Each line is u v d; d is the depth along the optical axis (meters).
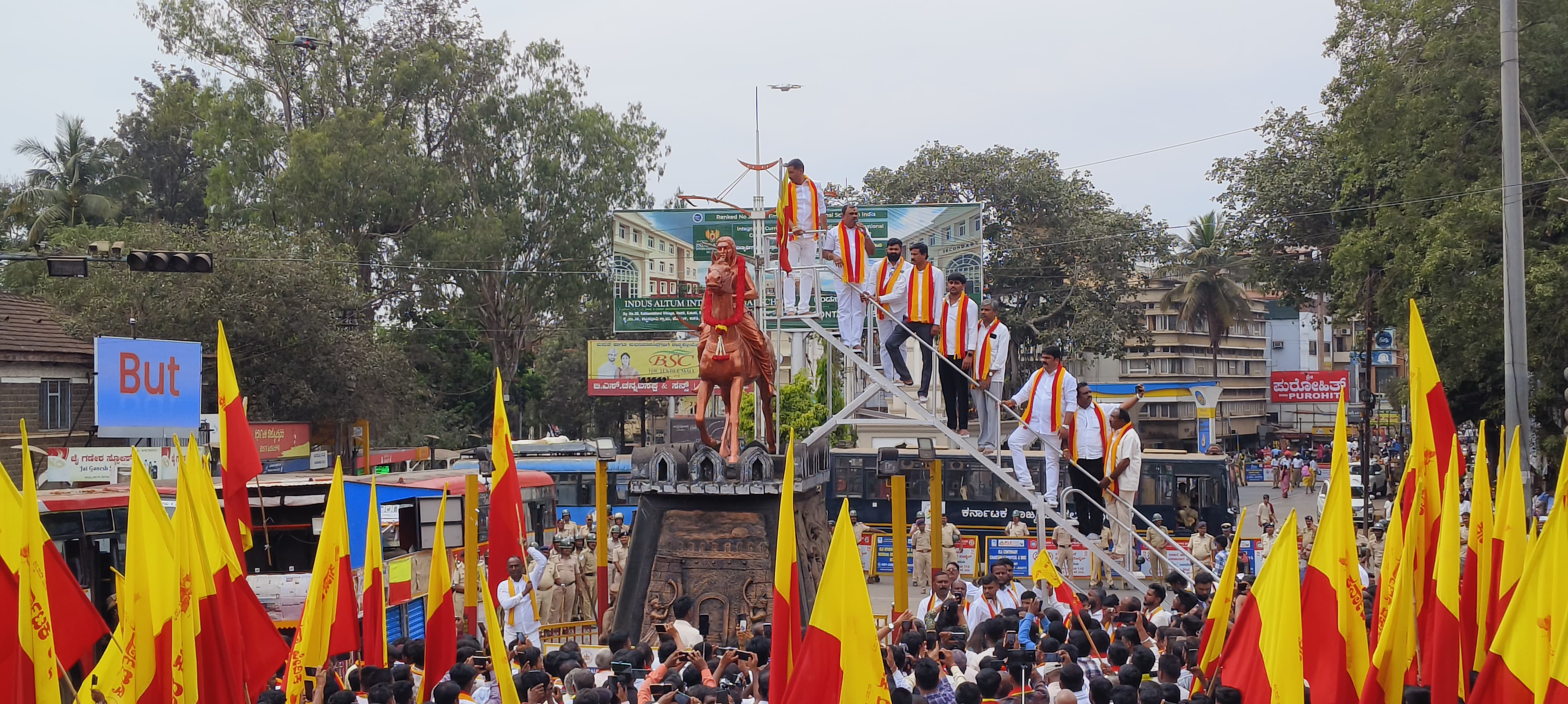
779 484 13.79
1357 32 28.00
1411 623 8.15
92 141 47.06
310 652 9.63
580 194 46.66
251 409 34.16
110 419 22.00
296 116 45.50
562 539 21.36
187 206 55.62
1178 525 30.41
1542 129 23.08
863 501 32.41
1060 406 15.44
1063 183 48.06
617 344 46.22
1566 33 22.36
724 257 13.95
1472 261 22.11
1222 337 71.44
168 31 43.62
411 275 43.50
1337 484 8.60
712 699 8.66
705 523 13.93
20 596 7.14
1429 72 23.86
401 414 39.72
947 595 14.10
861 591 7.64
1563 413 24.64
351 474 32.16
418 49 45.16
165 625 7.76
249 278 33.50
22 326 30.38
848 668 7.61
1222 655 8.91
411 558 19.38
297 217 41.41
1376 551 21.98
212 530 9.17
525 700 9.02
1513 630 7.41
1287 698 8.02
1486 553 9.02
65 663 8.05
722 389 14.16
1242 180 41.06
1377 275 29.06
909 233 34.88
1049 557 13.38
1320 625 8.55
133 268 18.45
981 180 46.91
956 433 15.34
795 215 16.34
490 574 13.01
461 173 46.19
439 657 10.23
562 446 35.00
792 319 17.33
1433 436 9.52
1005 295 48.94
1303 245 40.38
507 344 48.34
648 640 13.45
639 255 37.25
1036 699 8.64
